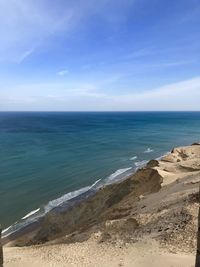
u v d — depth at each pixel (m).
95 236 18.66
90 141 91.25
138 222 19.03
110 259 13.86
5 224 30.12
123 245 15.58
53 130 128.50
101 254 14.80
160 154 70.12
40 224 29.88
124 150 75.06
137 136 107.19
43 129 132.62
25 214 32.44
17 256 16.23
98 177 47.97
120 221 20.14
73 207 32.84
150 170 33.50
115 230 19.06
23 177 46.84
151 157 66.12
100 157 65.00
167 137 104.50
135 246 15.10
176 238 14.92
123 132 122.19
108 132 121.69
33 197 37.59
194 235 14.83
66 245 17.78
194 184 25.36
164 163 38.31
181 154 44.84
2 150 71.06
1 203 35.28
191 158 41.31
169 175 32.38
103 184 43.66
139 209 24.12
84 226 27.11
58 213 31.33
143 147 80.56
